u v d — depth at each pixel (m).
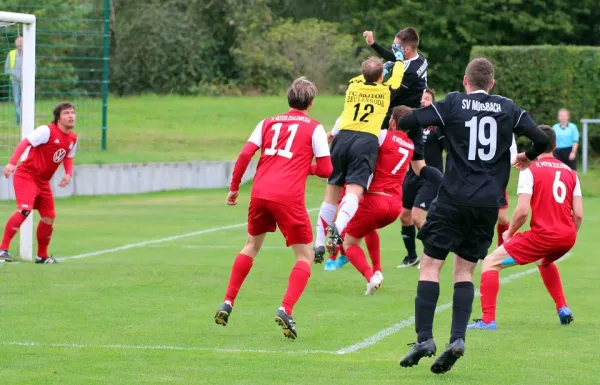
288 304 20.98
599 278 31.22
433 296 17.86
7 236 32.91
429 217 18.17
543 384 17.48
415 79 30.39
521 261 22.81
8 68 53.91
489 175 17.94
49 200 32.69
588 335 22.23
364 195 27.62
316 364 18.91
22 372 17.92
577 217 22.80
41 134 31.77
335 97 99.00
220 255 35.56
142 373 17.92
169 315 24.06
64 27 83.88
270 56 110.06
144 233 42.03
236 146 70.50
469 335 22.12
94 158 60.09
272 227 21.78
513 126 18.14
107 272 31.00
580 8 107.69
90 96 97.50
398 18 110.12
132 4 109.00
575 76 67.44
